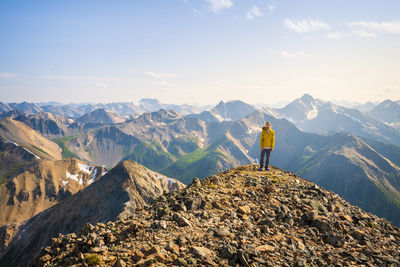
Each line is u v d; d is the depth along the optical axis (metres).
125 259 3.65
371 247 4.77
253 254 3.90
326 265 4.00
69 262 3.96
